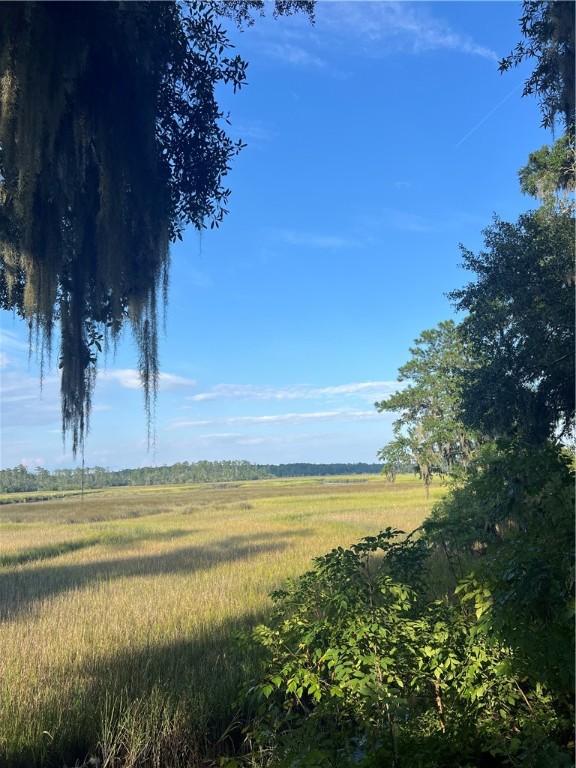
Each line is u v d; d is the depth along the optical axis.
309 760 3.91
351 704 4.62
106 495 97.62
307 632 4.64
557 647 3.89
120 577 14.90
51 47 2.74
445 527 6.28
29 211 2.91
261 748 5.04
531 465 4.73
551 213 13.74
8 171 3.08
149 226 3.27
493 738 4.34
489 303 14.01
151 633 8.63
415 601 5.14
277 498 62.88
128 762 5.26
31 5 2.70
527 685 5.05
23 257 3.13
